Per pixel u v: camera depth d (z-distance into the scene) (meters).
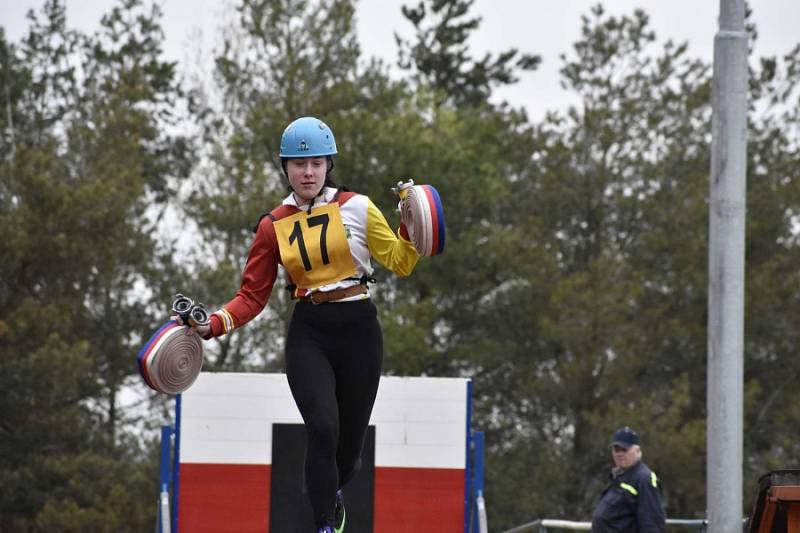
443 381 24.89
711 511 19.69
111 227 65.44
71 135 70.62
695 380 75.00
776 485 19.45
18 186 64.88
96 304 69.88
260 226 14.30
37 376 60.03
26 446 62.59
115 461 64.19
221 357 72.88
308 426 13.81
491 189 76.88
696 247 74.06
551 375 73.19
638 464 23.27
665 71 78.94
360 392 14.34
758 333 75.25
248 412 24.47
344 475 14.97
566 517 69.81
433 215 13.23
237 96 74.44
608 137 76.19
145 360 13.47
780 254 76.00
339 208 14.16
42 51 86.19
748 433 74.06
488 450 74.38
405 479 24.62
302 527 24.20
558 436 74.50
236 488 24.28
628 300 69.06
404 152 71.19
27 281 65.88
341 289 14.11
